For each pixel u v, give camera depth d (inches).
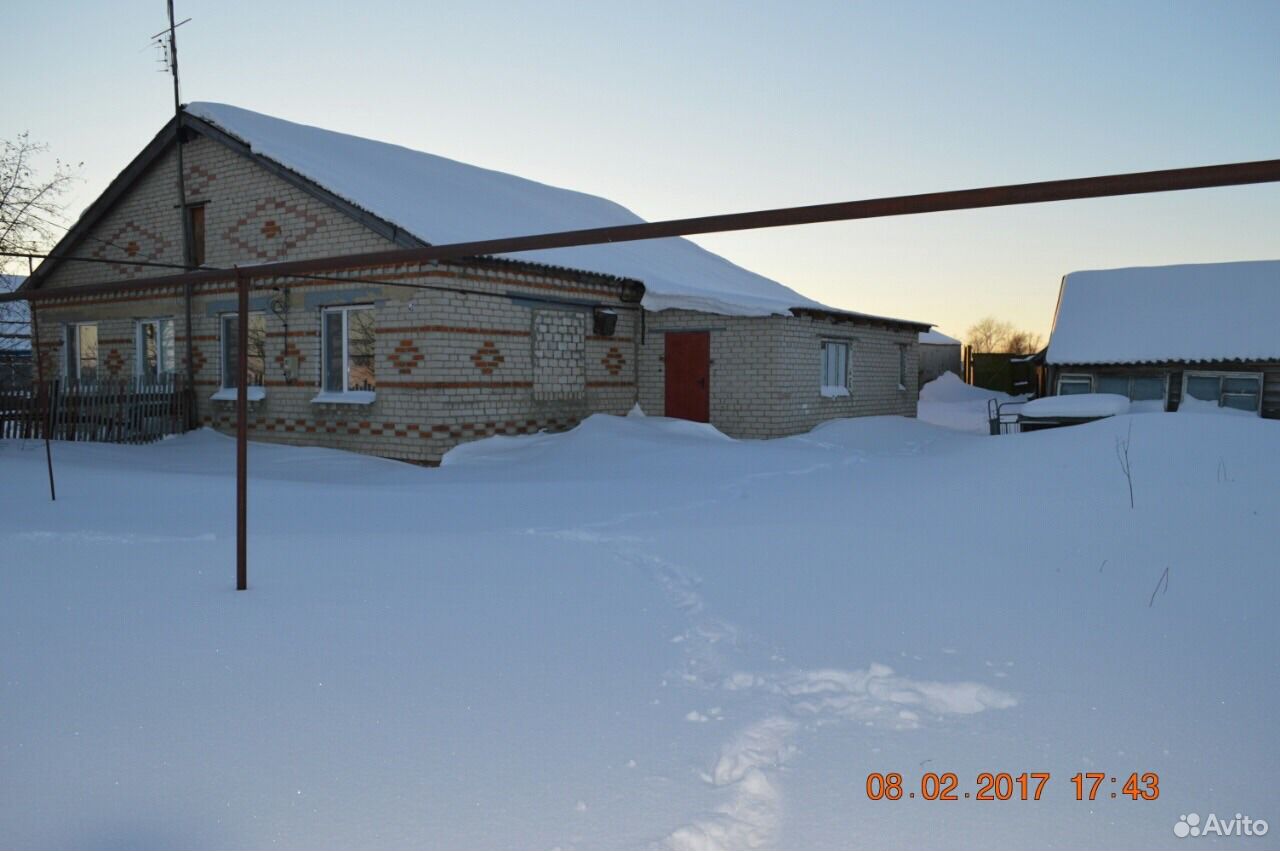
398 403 493.7
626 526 281.0
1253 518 227.3
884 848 94.0
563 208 772.6
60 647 158.2
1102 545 220.5
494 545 250.2
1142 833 96.3
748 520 280.7
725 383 597.9
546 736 120.9
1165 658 146.3
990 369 1544.0
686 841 94.6
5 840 95.2
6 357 709.9
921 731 122.3
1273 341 680.4
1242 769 109.3
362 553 237.8
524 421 533.0
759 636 162.7
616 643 161.2
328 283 522.0
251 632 166.7
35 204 693.9
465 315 492.7
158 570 217.6
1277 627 157.6
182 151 596.1
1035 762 112.5
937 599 183.9
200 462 484.7
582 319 574.9
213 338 587.2
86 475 378.6
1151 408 698.2
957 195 139.3
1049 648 152.6
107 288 233.3
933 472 358.0
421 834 96.3
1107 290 774.5
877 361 738.8
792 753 116.0
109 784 107.5
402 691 137.3
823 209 150.3
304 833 96.4
